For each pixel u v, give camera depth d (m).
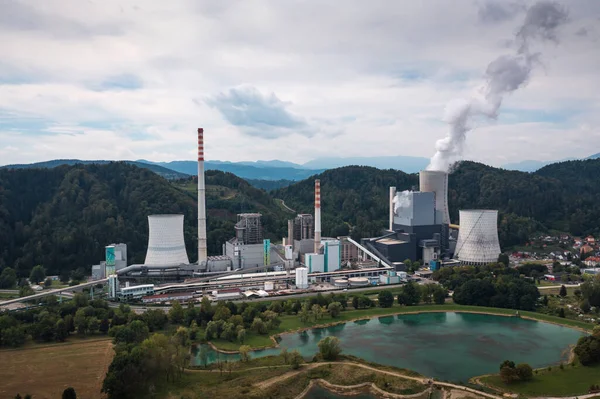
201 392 175.50
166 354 185.25
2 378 183.12
